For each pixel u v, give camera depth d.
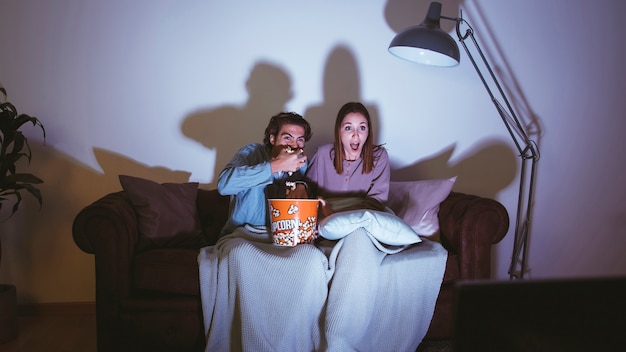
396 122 2.62
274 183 2.07
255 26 2.51
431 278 1.94
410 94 2.61
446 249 2.20
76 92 2.45
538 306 0.67
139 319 1.89
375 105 2.60
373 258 1.79
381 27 2.57
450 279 2.04
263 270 1.75
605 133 2.71
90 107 2.47
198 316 1.89
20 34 2.40
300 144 2.04
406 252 1.93
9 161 2.11
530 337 0.67
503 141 2.67
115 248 1.88
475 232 2.04
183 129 2.52
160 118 2.50
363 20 2.56
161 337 1.90
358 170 2.16
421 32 1.99
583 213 2.74
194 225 2.21
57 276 2.52
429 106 2.62
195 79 2.51
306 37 2.54
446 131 2.64
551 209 2.73
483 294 0.66
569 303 0.67
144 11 2.46
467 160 2.67
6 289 2.26
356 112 2.06
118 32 2.45
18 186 2.11
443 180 2.30
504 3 2.62
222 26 2.50
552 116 2.68
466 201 2.16
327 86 2.57
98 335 1.90
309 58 2.55
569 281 0.67
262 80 2.54
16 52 2.41
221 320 1.82
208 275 1.83
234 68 2.52
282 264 1.74
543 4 2.63
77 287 2.53
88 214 1.87
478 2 2.61
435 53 2.14
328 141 2.59
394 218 1.92
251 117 2.55
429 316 1.94
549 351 0.66
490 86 2.64
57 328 2.33
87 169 2.49
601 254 2.77
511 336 0.67
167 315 1.89
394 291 1.86
